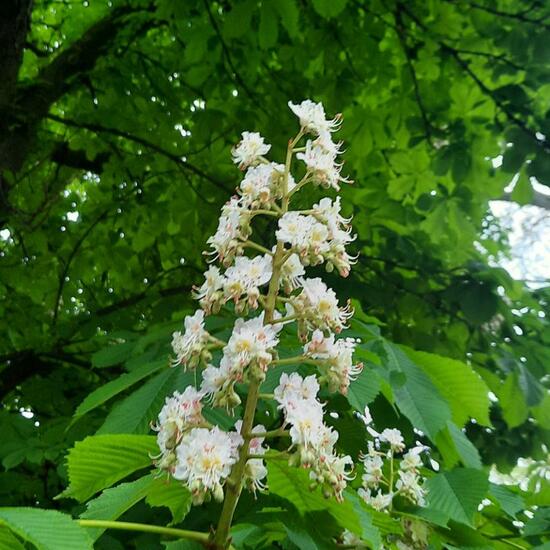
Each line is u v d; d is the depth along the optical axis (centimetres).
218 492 165
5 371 725
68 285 857
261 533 214
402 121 704
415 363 275
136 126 809
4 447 416
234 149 212
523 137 582
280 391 182
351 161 706
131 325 662
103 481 187
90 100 822
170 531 175
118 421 222
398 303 613
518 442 600
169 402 177
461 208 629
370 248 653
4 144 680
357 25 677
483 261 662
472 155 629
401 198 668
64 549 131
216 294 189
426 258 631
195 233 754
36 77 779
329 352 189
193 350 184
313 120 207
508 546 302
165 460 172
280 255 196
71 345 782
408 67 705
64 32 958
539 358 594
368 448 326
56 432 430
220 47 665
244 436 178
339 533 191
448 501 247
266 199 197
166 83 827
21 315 830
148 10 791
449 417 247
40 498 517
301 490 187
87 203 904
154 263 876
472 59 702
